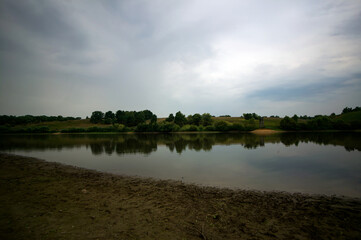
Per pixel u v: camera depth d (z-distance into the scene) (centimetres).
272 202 1131
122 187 1434
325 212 991
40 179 1655
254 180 1630
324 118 9869
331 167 2105
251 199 1180
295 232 796
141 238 731
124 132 12119
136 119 15288
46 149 4038
